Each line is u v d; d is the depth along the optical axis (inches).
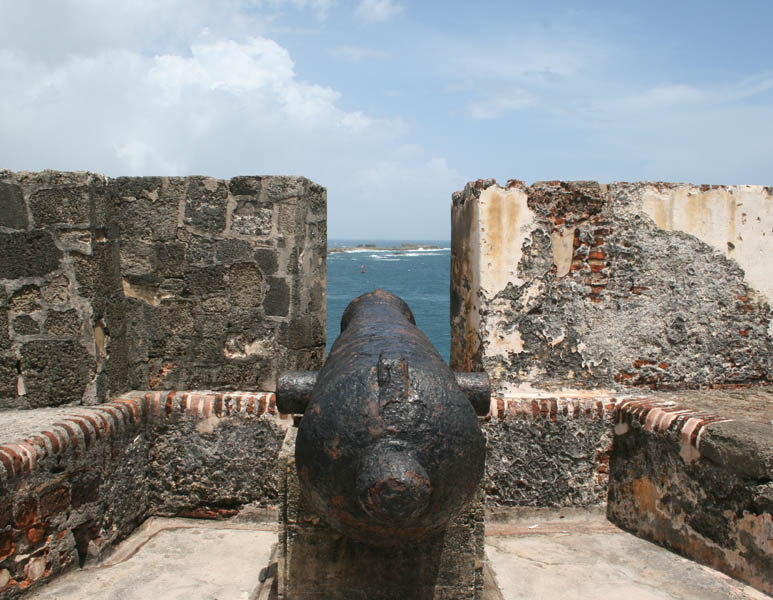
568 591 116.9
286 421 146.6
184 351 151.8
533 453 150.0
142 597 114.6
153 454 149.0
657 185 157.6
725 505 117.0
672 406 140.9
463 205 168.9
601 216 156.6
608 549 134.0
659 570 122.6
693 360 161.9
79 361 136.0
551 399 150.0
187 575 123.9
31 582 111.7
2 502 104.5
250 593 117.2
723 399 152.9
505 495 150.8
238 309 150.5
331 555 102.9
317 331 164.6
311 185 155.5
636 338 159.8
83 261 133.9
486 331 155.5
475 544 103.6
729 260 161.2
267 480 148.5
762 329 163.9
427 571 103.0
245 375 152.1
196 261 149.4
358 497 71.0
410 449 73.5
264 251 148.9
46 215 132.7
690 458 125.1
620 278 158.2
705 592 112.4
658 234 158.2
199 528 146.6
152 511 150.2
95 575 122.0
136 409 142.0
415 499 68.6
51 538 116.0
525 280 155.6
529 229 155.0
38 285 133.7
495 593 109.6
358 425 75.0
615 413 148.9
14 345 133.5
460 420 77.6
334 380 82.2
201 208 148.2
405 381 77.0
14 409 134.0
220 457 148.3
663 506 133.0
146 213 148.3
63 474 117.9
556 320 157.0
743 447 112.4
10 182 131.4
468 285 165.3
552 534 143.0
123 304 149.2
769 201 161.3
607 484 151.0
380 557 102.7
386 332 100.4
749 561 112.3
